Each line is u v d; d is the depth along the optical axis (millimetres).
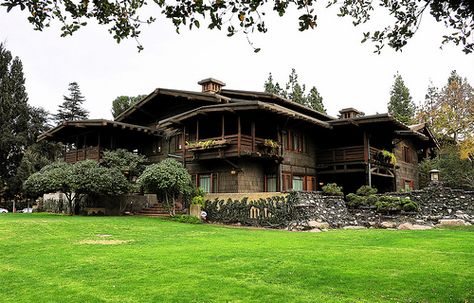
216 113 19781
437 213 17594
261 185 21266
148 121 27922
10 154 41375
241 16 4414
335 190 18281
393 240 11391
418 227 15656
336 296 5512
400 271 6969
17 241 11227
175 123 22016
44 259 8367
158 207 22625
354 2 5477
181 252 9086
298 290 5812
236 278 6531
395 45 5273
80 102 51094
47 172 21859
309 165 24281
